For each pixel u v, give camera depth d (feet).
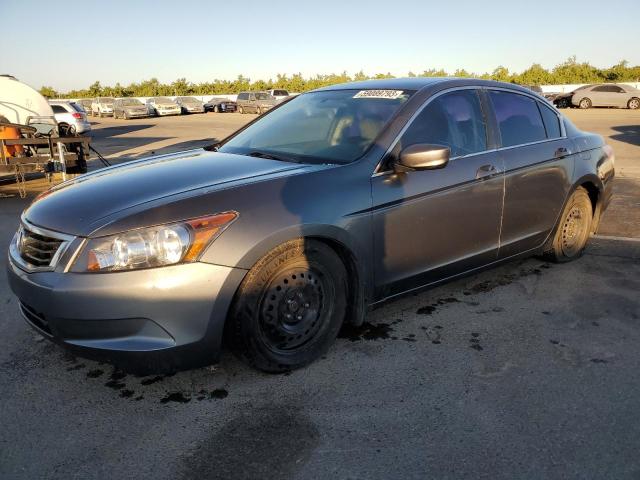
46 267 8.17
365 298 10.00
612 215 20.34
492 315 11.57
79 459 7.21
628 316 11.50
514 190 12.24
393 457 7.16
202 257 7.91
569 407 8.24
